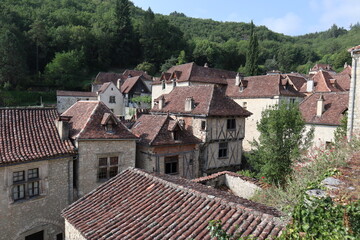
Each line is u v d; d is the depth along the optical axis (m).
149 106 39.25
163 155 15.59
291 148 12.36
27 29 66.25
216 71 37.06
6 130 11.17
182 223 5.71
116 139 13.17
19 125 11.77
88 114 13.76
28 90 53.78
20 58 53.50
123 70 77.38
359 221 3.78
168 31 81.69
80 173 12.30
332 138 17.98
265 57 92.94
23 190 10.75
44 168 11.16
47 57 65.94
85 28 73.06
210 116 18.12
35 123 12.34
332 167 6.86
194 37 106.50
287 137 12.77
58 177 11.65
